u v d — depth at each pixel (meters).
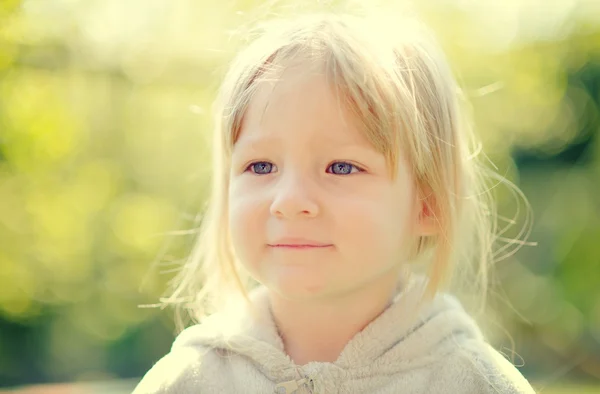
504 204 4.65
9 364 5.49
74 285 5.29
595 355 5.02
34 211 4.64
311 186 1.11
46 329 5.59
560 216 5.35
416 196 1.22
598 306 5.18
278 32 1.24
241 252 1.17
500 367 1.23
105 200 5.00
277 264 1.12
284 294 1.12
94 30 3.67
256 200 1.14
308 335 1.22
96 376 5.52
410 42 1.28
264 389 1.20
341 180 1.12
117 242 5.21
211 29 3.87
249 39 1.37
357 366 1.19
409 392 1.18
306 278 1.10
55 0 3.50
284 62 1.15
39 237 4.86
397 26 1.31
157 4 3.88
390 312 1.22
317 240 1.10
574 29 4.54
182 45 3.87
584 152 5.39
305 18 1.28
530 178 5.46
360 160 1.12
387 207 1.14
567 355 5.04
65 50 3.52
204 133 3.32
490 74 4.30
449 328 1.25
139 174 5.03
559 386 4.34
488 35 4.37
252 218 1.14
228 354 1.27
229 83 1.27
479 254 1.70
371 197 1.12
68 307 5.50
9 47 3.31
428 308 1.27
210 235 1.41
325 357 1.22
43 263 5.09
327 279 1.11
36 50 3.44
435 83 1.28
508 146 4.66
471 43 4.30
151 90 4.03
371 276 1.14
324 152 1.12
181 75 3.81
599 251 5.23
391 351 1.20
